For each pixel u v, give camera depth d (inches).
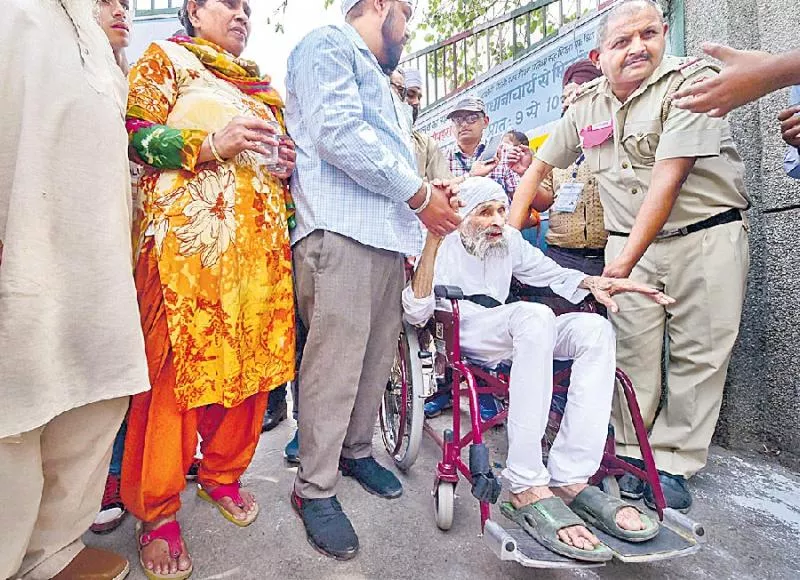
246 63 76.0
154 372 62.9
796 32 91.4
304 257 72.5
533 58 149.6
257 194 69.1
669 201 80.0
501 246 92.7
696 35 110.2
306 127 72.2
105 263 52.6
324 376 71.1
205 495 79.6
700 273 85.0
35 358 46.3
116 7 72.7
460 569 64.9
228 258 65.0
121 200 55.3
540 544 61.3
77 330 50.6
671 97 82.3
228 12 74.1
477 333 78.8
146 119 63.8
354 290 71.0
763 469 93.4
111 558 61.4
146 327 63.3
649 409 89.0
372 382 83.5
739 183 86.1
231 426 74.6
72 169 50.4
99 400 52.0
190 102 67.1
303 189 72.8
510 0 176.1
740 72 58.8
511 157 138.7
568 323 76.8
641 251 81.8
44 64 49.2
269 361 70.6
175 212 62.7
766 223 96.6
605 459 75.5
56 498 54.9
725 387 102.2
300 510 74.4
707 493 84.7
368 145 66.6
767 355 97.0
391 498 82.7
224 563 66.7
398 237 76.5
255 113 73.1
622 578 63.0
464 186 94.3
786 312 93.5
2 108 47.7
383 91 76.1
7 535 48.5
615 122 89.7
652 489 69.4
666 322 90.7
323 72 68.6
